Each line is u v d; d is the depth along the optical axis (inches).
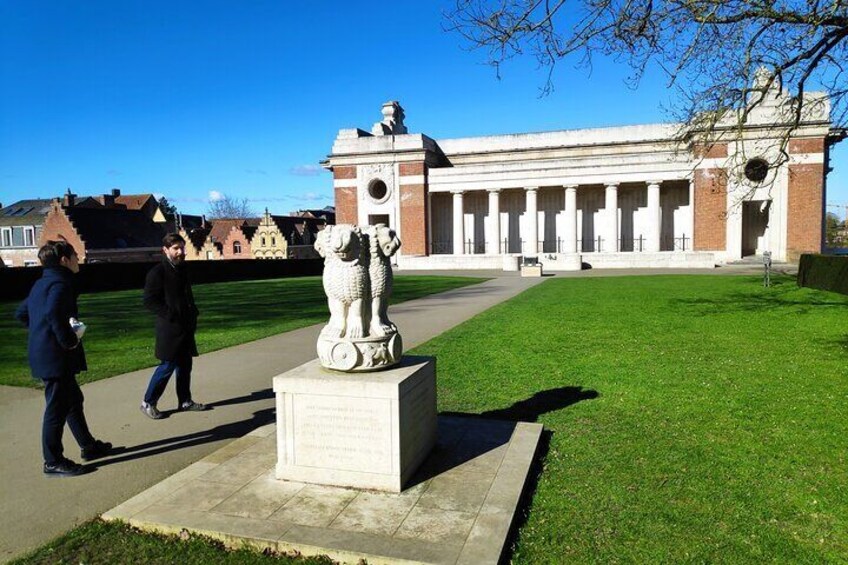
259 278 1630.2
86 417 280.7
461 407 280.8
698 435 237.5
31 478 207.5
